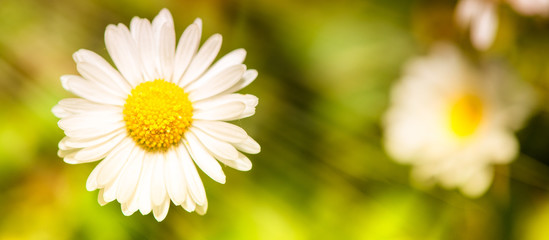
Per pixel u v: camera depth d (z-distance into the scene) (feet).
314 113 0.69
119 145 0.57
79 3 0.69
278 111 0.69
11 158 0.66
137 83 0.57
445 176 0.66
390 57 0.70
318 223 0.67
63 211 0.65
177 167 0.57
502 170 0.67
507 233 0.67
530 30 0.67
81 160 0.56
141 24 0.57
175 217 0.64
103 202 0.56
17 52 0.68
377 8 0.71
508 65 0.65
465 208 0.67
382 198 0.68
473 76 0.66
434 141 0.67
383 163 0.68
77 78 0.56
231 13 0.69
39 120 0.67
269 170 0.67
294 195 0.67
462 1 0.67
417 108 0.67
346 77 0.70
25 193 0.66
